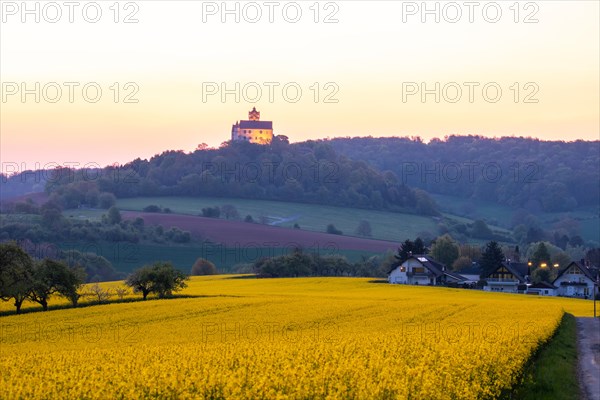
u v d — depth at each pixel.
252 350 37.16
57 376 31.62
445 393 27.84
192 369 32.31
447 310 69.00
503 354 35.38
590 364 40.94
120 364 33.91
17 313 73.06
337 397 26.91
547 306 75.75
